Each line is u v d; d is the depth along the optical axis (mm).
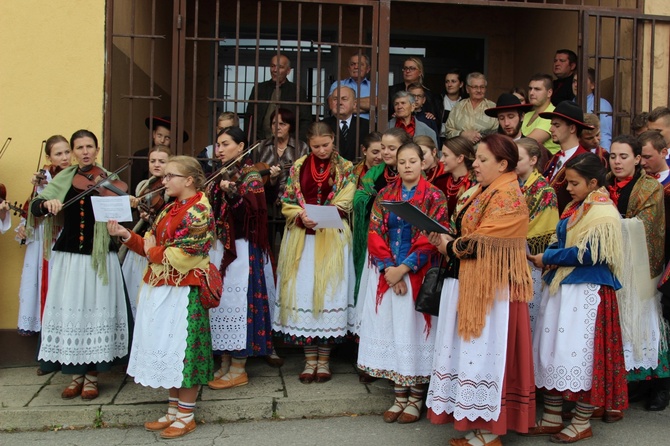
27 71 5816
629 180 5047
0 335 5793
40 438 4691
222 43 9102
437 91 9773
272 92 7199
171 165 4613
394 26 9492
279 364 5809
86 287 4992
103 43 5867
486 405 4223
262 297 5418
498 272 4207
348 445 4539
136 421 4902
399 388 4938
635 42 6316
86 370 5000
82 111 5863
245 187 5320
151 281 4629
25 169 5809
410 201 4910
